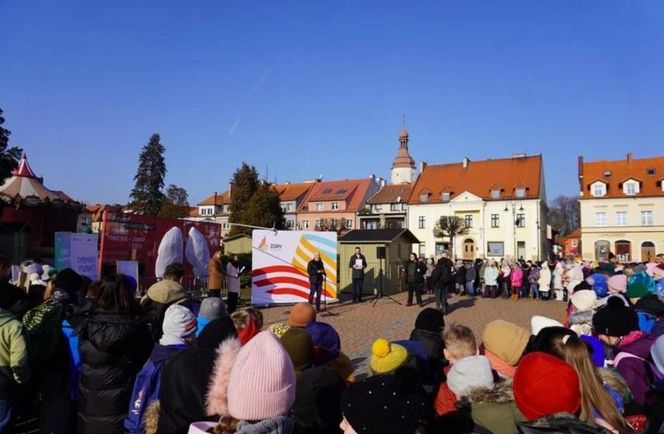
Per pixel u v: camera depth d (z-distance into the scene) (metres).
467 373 3.12
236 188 55.38
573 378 2.56
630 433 2.75
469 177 66.38
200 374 2.96
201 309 4.44
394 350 3.57
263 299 16.30
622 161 58.94
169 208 65.62
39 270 7.32
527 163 64.38
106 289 3.86
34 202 17.39
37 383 4.27
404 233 23.66
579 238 69.31
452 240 58.25
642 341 4.10
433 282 16.09
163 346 3.68
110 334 3.68
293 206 87.31
